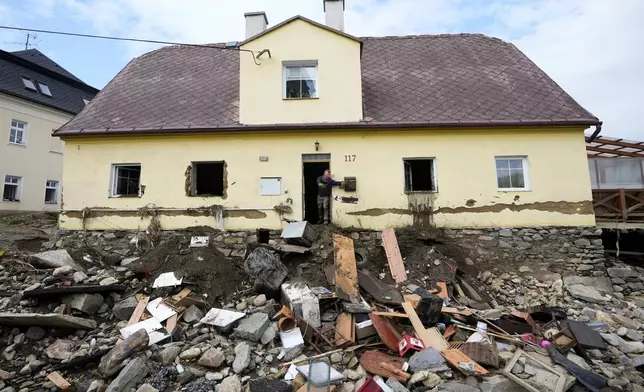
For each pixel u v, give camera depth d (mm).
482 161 9039
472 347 5062
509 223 8828
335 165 9172
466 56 11758
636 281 8305
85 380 4566
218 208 9062
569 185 8828
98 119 9633
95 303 5934
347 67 9422
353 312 5883
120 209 9133
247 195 9148
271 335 5453
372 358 4918
